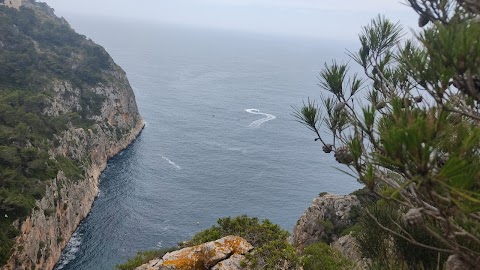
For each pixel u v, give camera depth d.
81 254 57.59
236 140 112.88
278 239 13.09
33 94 77.81
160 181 83.25
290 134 120.94
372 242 5.62
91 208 70.50
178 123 127.19
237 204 75.12
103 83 104.44
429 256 4.82
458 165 2.47
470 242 3.47
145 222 67.44
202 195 77.81
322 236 33.50
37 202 52.47
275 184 83.81
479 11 3.69
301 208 74.56
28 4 142.50
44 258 51.53
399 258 5.17
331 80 5.38
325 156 102.38
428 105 3.40
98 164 86.69
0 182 50.41
